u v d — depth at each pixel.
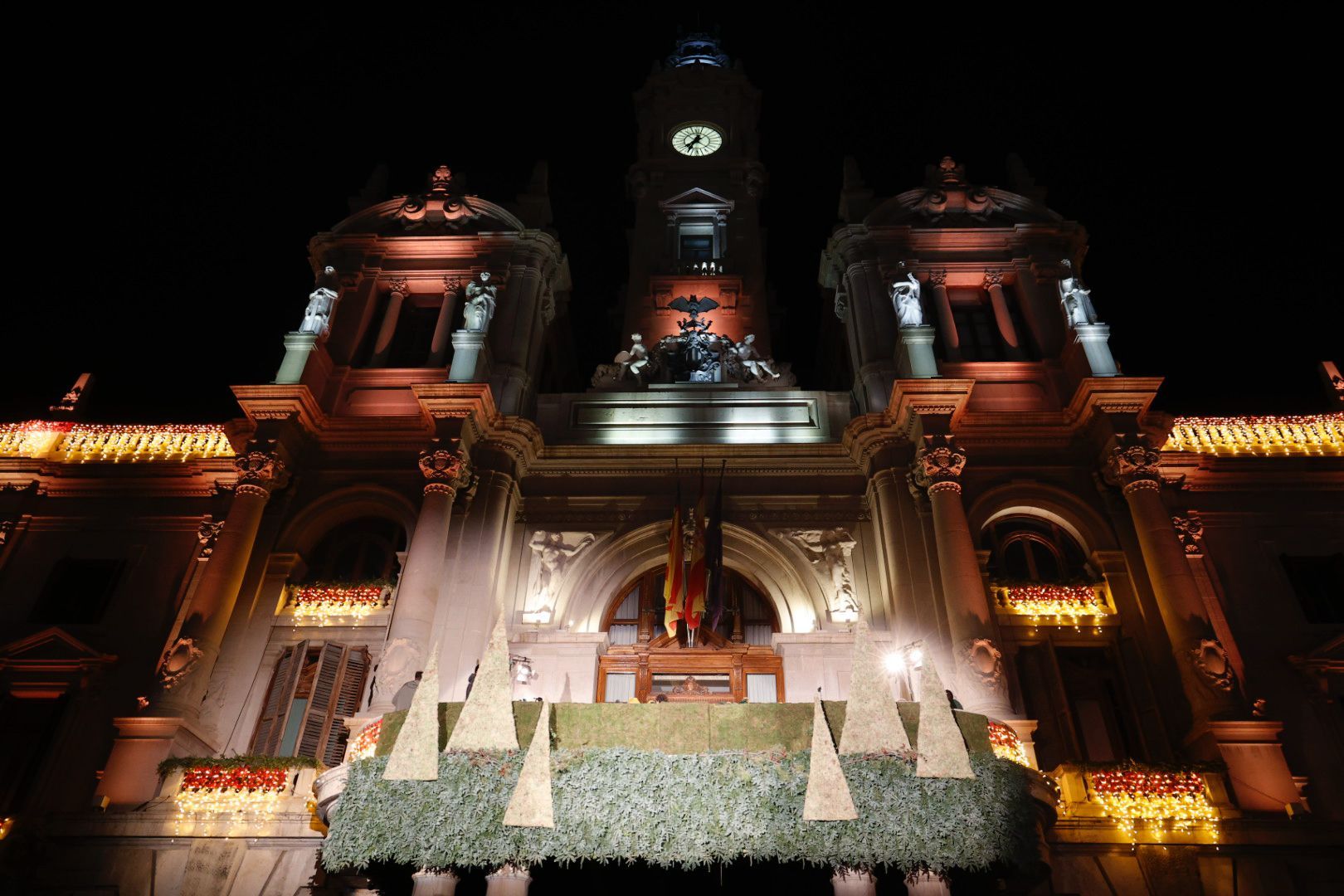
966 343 25.83
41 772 18.69
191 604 19.88
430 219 28.02
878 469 22.45
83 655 20.20
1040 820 14.38
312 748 18.73
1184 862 16.59
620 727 14.23
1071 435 22.72
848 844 12.98
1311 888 16.34
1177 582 19.56
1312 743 18.77
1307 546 21.61
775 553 22.12
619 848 12.99
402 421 23.06
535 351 26.67
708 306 29.05
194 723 18.67
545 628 20.94
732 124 34.62
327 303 25.44
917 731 14.35
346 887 16.33
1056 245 26.80
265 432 22.12
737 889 15.41
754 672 20.83
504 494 22.11
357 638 20.56
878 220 27.55
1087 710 19.77
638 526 22.44
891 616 20.64
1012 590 20.83
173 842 16.97
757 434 24.64
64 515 22.70
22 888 16.56
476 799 13.27
